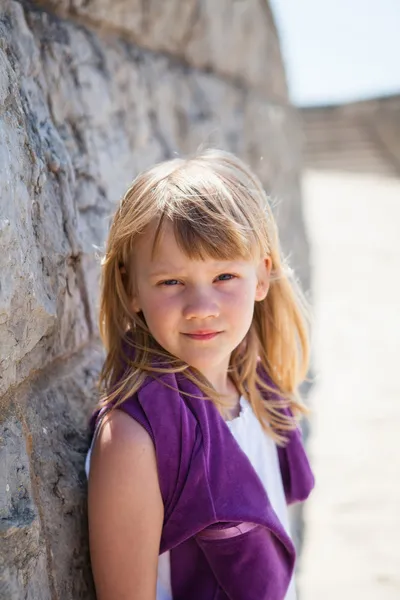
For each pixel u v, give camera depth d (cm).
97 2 201
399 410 392
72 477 124
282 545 128
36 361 125
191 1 296
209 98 320
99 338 163
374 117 1391
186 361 126
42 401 126
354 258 820
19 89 132
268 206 147
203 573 127
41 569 106
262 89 471
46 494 115
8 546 98
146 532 116
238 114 372
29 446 114
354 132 1366
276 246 151
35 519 104
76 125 173
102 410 124
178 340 125
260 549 123
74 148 168
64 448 126
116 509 115
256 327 160
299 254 521
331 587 233
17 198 112
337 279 734
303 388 410
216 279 125
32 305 111
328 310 624
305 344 165
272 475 146
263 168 414
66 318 142
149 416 117
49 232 132
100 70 198
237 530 121
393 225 963
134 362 127
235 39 384
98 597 120
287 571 129
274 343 161
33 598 102
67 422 132
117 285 135
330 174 1248
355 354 505
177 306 124
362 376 455
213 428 123
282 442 154
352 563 248
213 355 126
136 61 235
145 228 125
